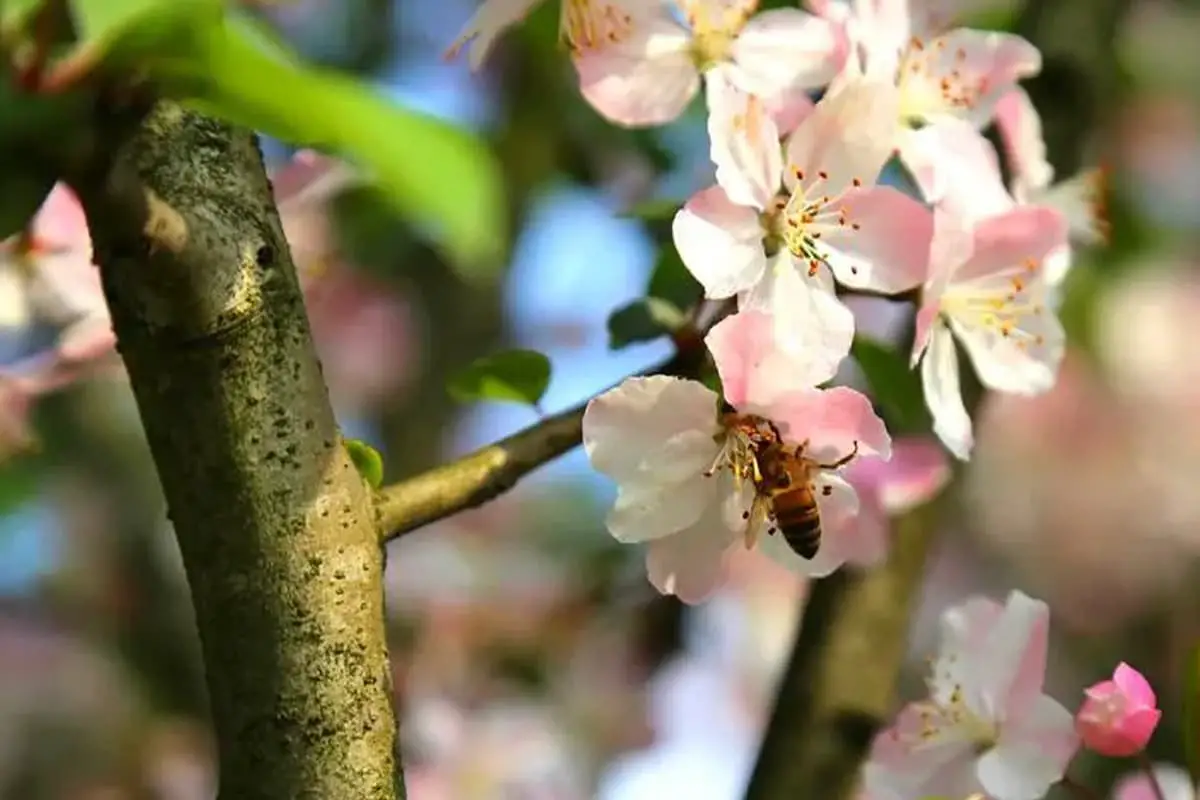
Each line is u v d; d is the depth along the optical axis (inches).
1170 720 27.4
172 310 19.1
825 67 20.8
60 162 18.3
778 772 23.3
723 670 37.8
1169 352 44.2
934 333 21.4
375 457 20.0
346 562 19.5
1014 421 45.4
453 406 36.4
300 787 19.4
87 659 38.2
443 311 36.3
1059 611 45.6
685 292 21.7
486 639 36.8
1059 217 21.3
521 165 32.1
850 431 20.3
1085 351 40.4
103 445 36.1
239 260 19.2
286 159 23.4
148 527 37.2
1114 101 39.4
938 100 21.9
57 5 18.1
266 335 19.3
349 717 19.4
